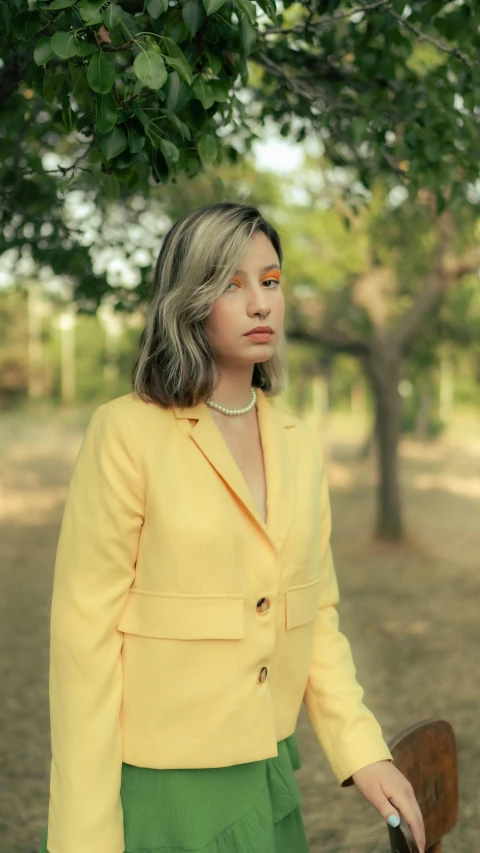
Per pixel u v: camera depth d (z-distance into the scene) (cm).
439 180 267
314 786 384
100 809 133
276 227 163
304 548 153
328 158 307
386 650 626
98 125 163
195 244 144
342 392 5053
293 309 1067
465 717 473
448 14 239
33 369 4038
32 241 339
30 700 501
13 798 368
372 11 238
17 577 899
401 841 141
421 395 3400
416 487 1867
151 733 139
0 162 286
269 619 145
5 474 1977
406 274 1022
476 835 325
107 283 384
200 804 140
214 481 143
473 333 1158
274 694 152
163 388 145
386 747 152
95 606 138
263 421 159
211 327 147
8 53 214
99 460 142
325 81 272
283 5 243
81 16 153
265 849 144
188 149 209
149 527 140
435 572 959
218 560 139
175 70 163
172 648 138
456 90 257
